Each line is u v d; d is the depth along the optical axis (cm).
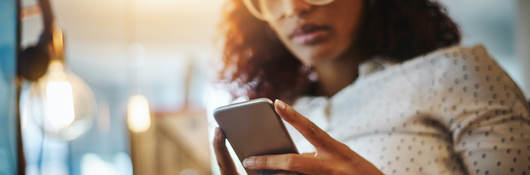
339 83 109
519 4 232
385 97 96
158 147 231
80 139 617
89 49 474
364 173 65
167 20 389
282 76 126
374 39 105
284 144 69
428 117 90
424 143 89
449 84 89
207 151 237
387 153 89
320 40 95
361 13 102
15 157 90
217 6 360
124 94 623
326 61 106
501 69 90
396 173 87
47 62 121
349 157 65
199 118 238
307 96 119
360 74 103
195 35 427
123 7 360
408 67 96
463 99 87
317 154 66
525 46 230
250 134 71
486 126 84
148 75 559
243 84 133
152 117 232
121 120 639
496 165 81
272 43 126
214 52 142
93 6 357
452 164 88
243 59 130
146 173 228
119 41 445
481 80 87
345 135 97
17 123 91
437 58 93
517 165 80
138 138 230
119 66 538
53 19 124
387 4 104
